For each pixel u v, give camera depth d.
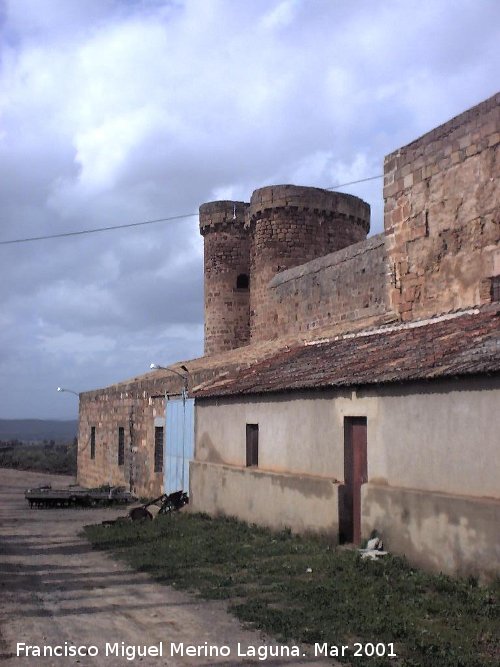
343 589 8.22
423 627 6.83
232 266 34.38
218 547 11.65
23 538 14.75
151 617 7.77
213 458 16.09
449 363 8.98
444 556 8.49
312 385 11.69
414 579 8.39
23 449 63.09
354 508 10.94
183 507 17.34
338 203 32.06
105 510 21.75
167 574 10.02
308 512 11.66
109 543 13.27
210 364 23.50
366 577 8.67
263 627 7.23
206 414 16.59
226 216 34.38
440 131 13.67
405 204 14.57
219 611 7.94
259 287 31.73
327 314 24.25
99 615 7.89
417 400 9.37
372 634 6.71
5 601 8.60
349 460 11.06
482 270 12.49
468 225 12.88
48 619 7.74
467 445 8.45
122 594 8.95
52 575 10.35
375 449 10.20
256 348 25.11
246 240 34.44
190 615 7.80
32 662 6.27
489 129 12.48
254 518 13.52
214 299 34.59
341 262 23.39
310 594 8.20
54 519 18.95
